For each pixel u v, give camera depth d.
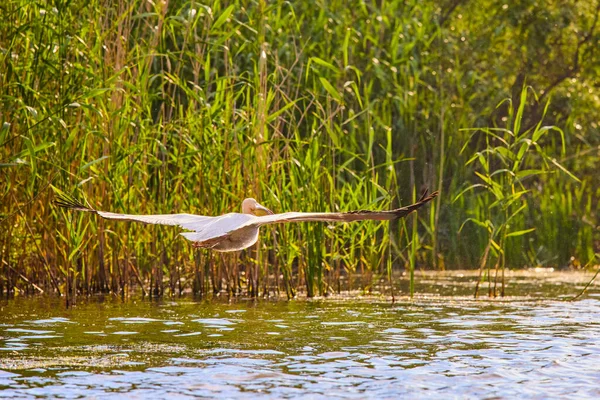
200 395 8.43
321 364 9.88
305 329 12.31
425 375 9.34
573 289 17.91
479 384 8.96
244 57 19.98
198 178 16.56
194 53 16.75
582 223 24.66
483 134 27.19
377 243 19.44
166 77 15.93
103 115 15.75
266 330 12.20
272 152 17.25
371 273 17.20
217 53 18.86
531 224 25.23
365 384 8.93
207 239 5.88
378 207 16.50
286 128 19.38
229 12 16.12
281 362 9.98
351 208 16.20
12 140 15.58
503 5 29.73
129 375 9.27
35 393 8.50
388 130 16.67
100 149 16.27
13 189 15.70
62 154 15.34
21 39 15.84
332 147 16.73
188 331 12.07
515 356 10.38
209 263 17.14
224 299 15.97
